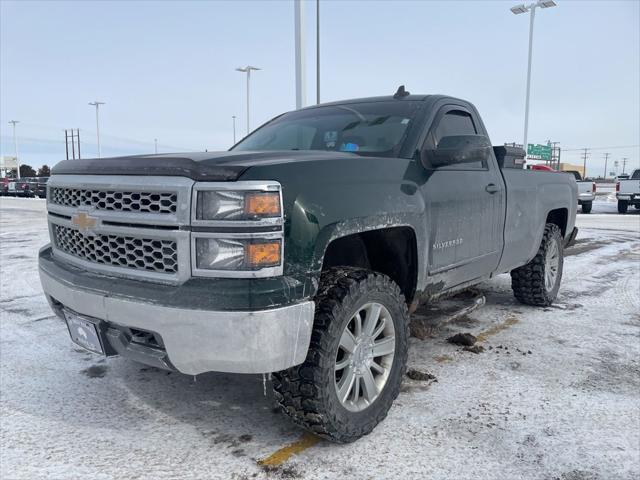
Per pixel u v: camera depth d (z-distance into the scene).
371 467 2.49
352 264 3.18
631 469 2.48
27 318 4.96
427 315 4.86
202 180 2.26
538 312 5.18
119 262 2.57
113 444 2.70
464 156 3.21
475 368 3.70
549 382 3.45
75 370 3.68
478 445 2.68
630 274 7.21
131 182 2.44
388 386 2.88
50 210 3.03
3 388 3.38
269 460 2.55
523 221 4.55
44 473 2.44
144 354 2.48
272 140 4.01
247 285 2.19
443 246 3.41
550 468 2.48
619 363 3.80
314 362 2.44
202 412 3.05
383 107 3.85
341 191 2.57
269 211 2.22
